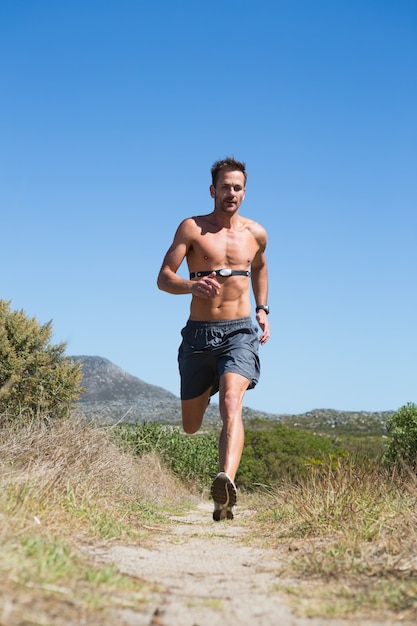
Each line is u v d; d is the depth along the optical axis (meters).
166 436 16.05
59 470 5.29
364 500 5.21
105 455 7.08
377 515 4.70
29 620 1.99
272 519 6.01
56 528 3.87
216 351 5.35
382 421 38.75
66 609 2.20
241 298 5.43
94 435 7.17
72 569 2.81
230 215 5.48
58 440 6.30
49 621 2.02
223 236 5.46
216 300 5.36
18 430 6.30
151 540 4.63
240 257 5.44
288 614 2.48
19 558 2.66
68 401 12.96
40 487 4.48
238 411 4.97
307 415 42.75
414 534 3.95
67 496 4.80
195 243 5.44
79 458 6.28
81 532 4.21
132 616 2.30
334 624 2.35
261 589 2.96
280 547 4.36
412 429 9.85
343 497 5.14
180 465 15.41
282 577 3.28
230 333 5.34
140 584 2.87
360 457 7.25
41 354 12.87
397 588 2.80
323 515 5.03
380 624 2.34
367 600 2.66
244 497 12.20
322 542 4.35
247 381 5.21
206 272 5.39
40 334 13.18
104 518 4.78
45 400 12.48
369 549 3.77
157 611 2.39
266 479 15.29
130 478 8.06
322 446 16.33
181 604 2.57
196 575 3.34
